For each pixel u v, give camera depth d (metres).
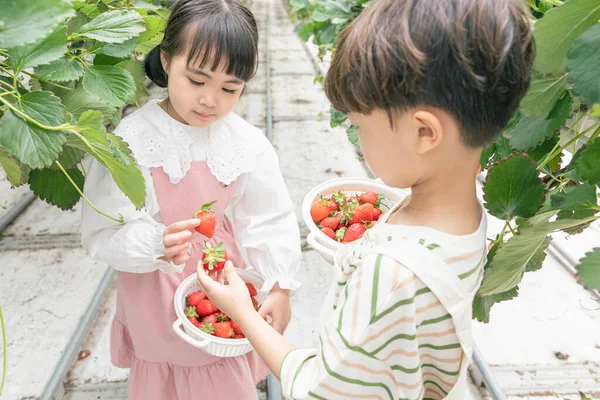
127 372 1.96
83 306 2.24
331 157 3.70
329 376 0.74
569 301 2.29
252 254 1.43
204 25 1.09
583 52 0.60
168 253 1.21
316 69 5.75
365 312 0.70
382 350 0.71
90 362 1.99
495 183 0.91
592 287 0.59
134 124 1.29
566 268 2.48
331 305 0.86
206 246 1.26
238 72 1.16
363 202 1.76
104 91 0.96
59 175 1.29
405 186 0.73
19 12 0.61
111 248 1.25
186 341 1.30
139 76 1.45
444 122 0.64
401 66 0.61
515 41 0.62
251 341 0.95
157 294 1.37
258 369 1.62
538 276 2.43
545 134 0.91
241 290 1.03
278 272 1.38
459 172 0.70
